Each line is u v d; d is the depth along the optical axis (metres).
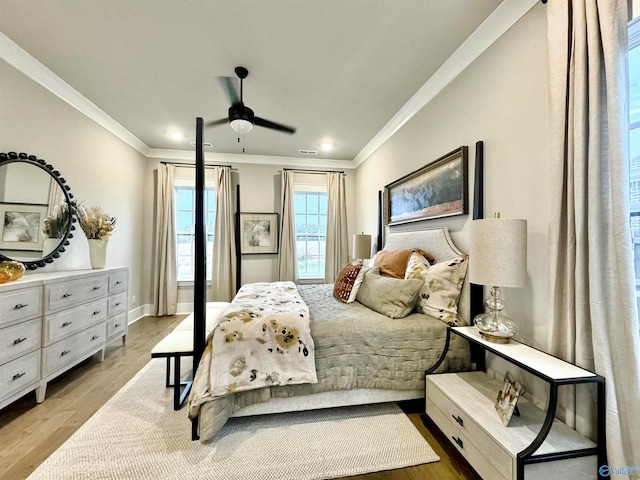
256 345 1.68
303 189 5.05
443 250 2.38
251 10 1.81
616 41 1.16
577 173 1.28
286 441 1.62
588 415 1.26
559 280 1.39
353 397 1.80
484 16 1.87
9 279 1.87
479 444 1.30
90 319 2.54
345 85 2.68
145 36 2.04
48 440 1.62
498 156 1.90
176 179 4.61
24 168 2.36
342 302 2.54
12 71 2.23
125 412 1.90
